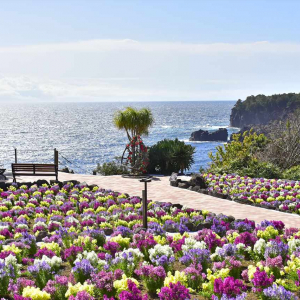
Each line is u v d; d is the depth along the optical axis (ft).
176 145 84.43
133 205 45.73
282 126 93.09
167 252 24.70
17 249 26.09
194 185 59.98
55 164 58.44
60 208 42.39
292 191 57.16
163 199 51.62
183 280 21.06
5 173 69.77
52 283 20.84
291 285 22.36
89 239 28.37
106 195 50.37
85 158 257.75
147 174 75.97
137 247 27.35
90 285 19.94
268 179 67.15
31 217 40.47
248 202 49.98
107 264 23.66
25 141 374.63
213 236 28.09
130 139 78.23
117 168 85.30
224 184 62.23
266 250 25.46
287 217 43.52
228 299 18.80
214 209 46.55
